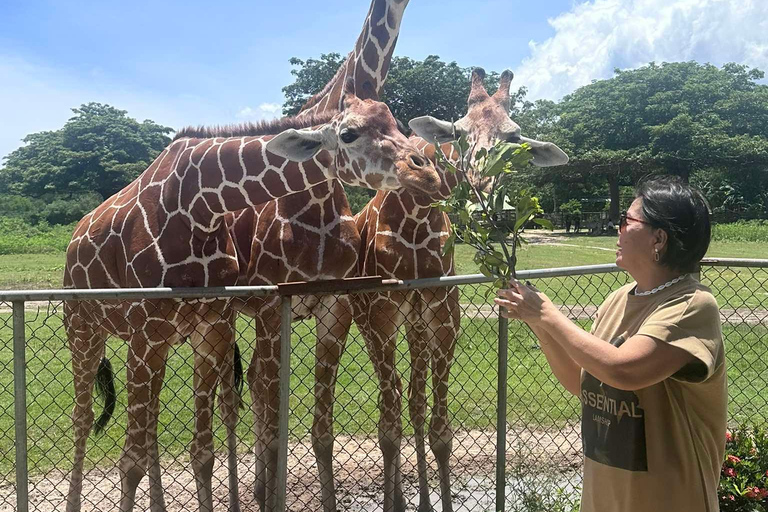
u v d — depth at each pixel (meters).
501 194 2.03
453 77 28.45
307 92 26.48
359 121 3.13
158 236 3.44
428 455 4.49
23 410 2.36
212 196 3.40
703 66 43.56
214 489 4.08
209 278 3.45
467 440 4.65
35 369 6.35
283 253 3.77
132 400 3.29
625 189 40.94
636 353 1.61
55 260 20.73
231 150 3.40
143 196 3.62
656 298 1.78
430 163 3.12
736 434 3.40
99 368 4.16
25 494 2.39
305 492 3.99
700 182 39.34
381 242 3.79
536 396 5.39
